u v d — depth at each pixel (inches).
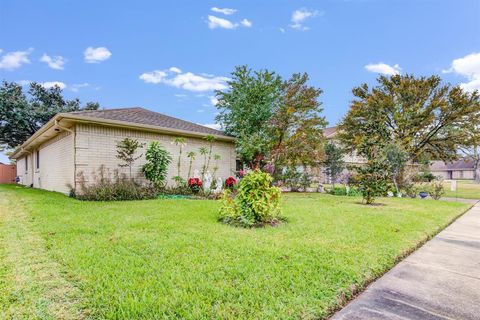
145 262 121.3
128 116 420.8
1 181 860.6
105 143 376.5
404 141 612.4
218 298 92.0
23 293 93.0
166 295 93.0
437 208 328.5
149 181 413.1
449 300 98.4
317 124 567.2
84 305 86.3
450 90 642.8
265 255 132.4
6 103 840.3
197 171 466.6
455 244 174.7
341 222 217.8
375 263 127.0
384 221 226.5
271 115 532.1
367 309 91.7
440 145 687.7
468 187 927.7
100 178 366.3
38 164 559.2
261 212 204.8
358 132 689.6
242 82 538.0
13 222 199.0
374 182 368.2
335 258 130.7
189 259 125.6
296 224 208.1
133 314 82.0
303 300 91.6
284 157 557.9
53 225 186.4
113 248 139.3
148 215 227.9
